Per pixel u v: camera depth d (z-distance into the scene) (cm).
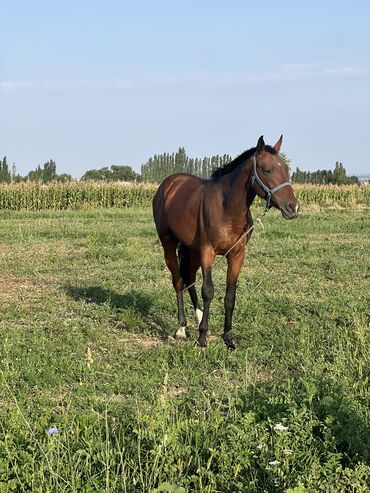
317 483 399
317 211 2936
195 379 635
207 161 5953
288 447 439
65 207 3159
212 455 427
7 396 588
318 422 461
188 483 411
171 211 799
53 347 733
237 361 693
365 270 1236
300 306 927
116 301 966
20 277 1179
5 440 443
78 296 1009
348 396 516
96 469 429
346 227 2064
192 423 475
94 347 752
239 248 730
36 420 493
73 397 584
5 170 5009
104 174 5741
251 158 688
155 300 968
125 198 3247
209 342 765
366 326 783
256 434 448
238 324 841
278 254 1446
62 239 1736
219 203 713
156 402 533
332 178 4947
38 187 3125
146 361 688
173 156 6203
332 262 1308
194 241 765
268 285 1091
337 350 693
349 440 450
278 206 675
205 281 734
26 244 1602
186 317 905
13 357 690
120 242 1650
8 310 909
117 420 516
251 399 531
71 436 461
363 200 3438
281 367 666
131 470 427
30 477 407
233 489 409
